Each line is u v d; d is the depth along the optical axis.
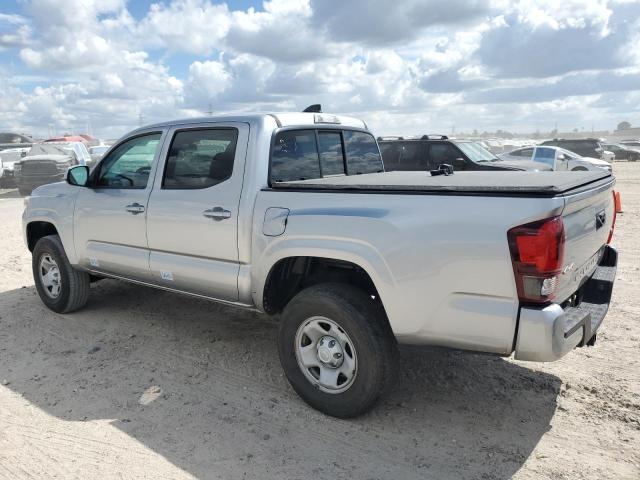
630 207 13.77
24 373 4.27
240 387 4.00
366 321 3.29
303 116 4.39
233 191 3.90
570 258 3.06
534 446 3.20
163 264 4.40
